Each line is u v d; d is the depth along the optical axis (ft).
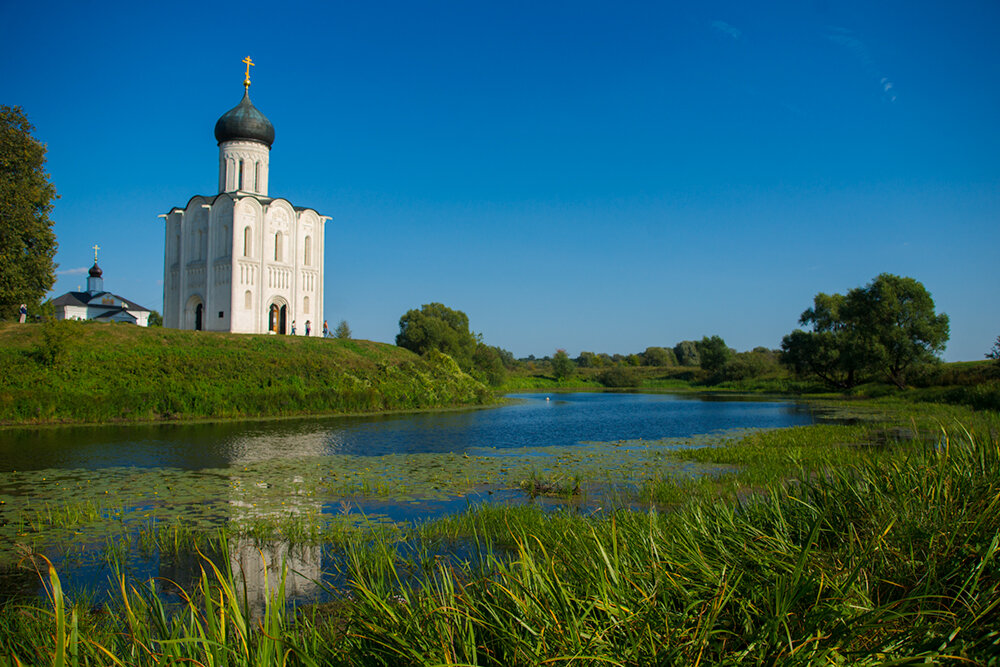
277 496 49.06
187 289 185.06
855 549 17.67
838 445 75.46
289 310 183.11
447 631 13.78
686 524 22.25
